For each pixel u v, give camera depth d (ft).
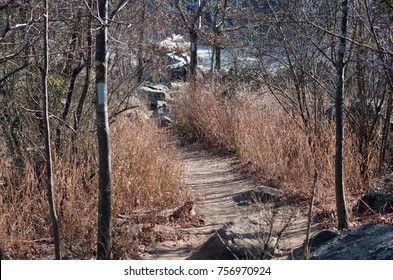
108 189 23.63
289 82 44.04
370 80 34.94
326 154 35.50
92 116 32.91
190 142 59.16
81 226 27.40
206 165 49.24
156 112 66.95
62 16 23.16
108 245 23.76
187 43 65.41
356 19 31.48
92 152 32.32
